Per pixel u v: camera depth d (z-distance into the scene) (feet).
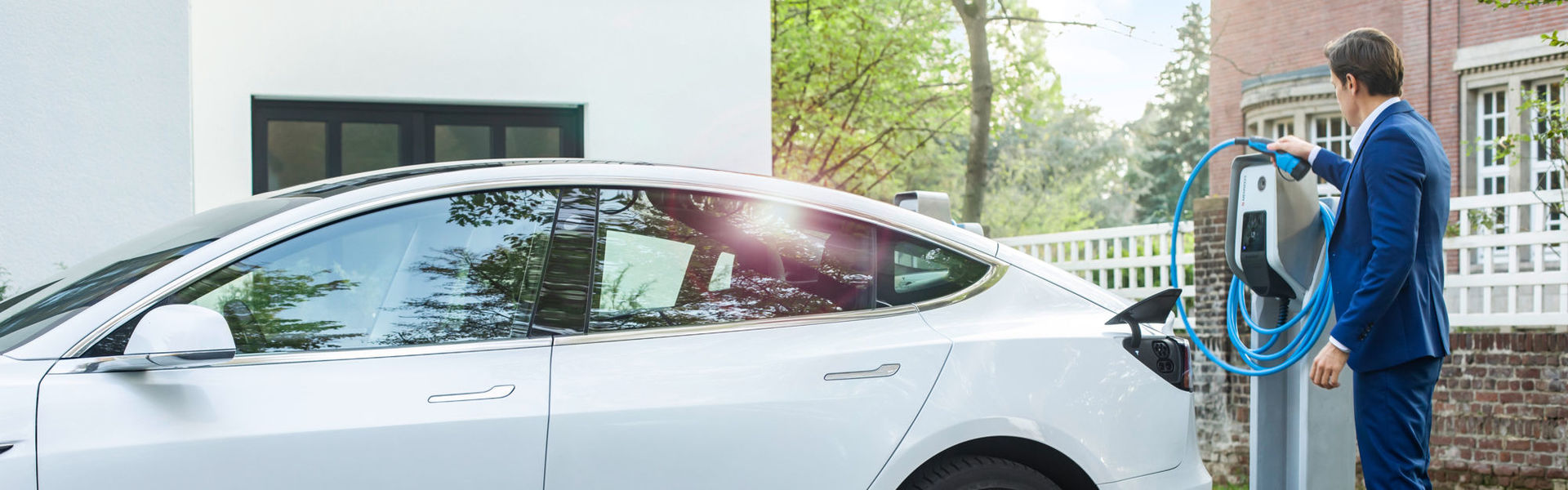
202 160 19.99
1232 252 12.19
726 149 23.35
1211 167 75.87
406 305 8.23
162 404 7.34
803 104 76.79
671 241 9.11
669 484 8.32
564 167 9.16
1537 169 52.75
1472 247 32.19
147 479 7.17
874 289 9.48
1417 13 58.44
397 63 21.22
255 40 20.31
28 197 16.83
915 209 11.33
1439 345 10.57
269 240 8.02
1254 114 71.72
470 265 8.50
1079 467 9.53
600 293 8.75
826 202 9.67
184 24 17.61
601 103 22.45
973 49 75.46
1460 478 26.78
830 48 74.49
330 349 7.93
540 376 8.24
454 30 21.54
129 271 8.08
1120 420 9.70
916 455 8.97
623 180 9.20
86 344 7.41
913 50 77.15
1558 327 32.17
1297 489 12.22
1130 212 135.03
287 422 7.54
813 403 8.74
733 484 8.47
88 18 17.07
